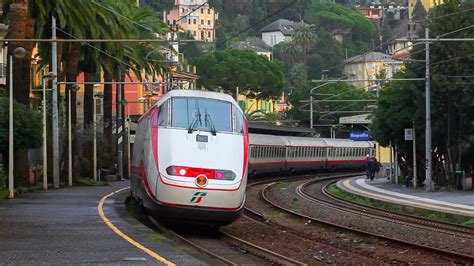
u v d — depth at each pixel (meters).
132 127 77.88
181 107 21.88
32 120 39.47
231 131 21.75
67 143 52.03
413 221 29.36
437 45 47.16
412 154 54.03
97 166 61.78
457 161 48.28
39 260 14.23
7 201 30.72
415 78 49.03
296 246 21.09
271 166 65.75
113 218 22.81
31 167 54.91
